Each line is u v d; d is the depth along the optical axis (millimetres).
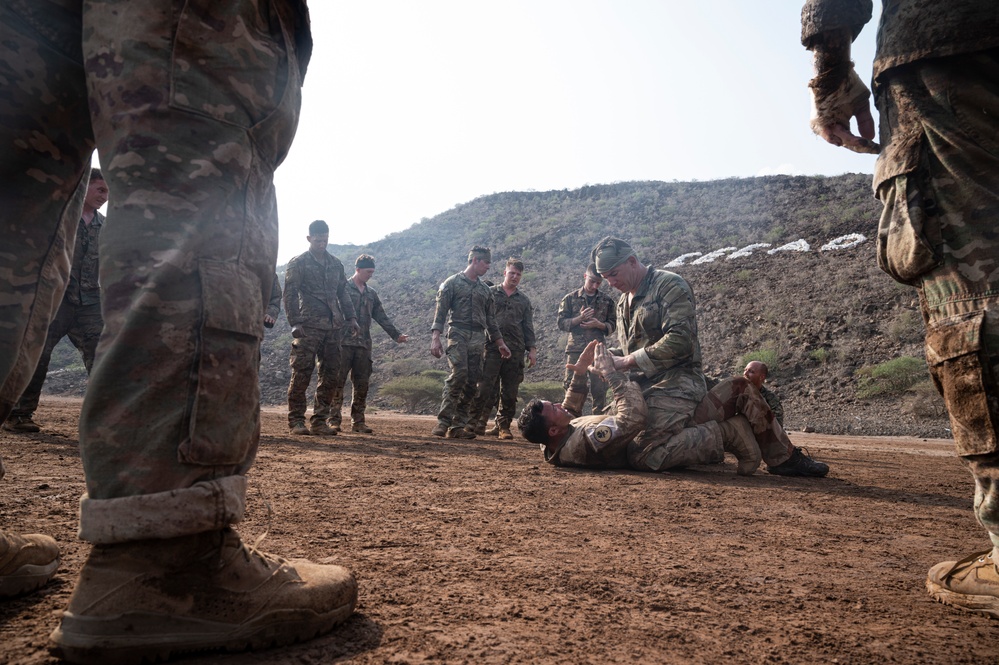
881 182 1639
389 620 1361
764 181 40156
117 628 1080
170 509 1087
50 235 1379
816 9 1862
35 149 1317
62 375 24297
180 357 1119
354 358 7844
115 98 1174
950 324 1455
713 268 28484
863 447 8555
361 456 4738
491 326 7871
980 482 1444
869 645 1304
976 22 1470
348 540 2062
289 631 1210
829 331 20375
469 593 1559
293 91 1363
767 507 3020
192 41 1194
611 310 8297
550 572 1768
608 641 1289
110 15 1198
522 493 3197
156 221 1141
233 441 1163
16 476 3047
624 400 4246
